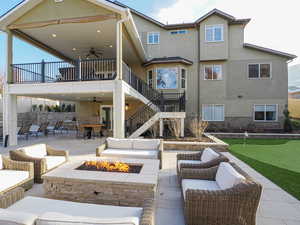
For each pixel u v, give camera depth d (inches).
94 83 282.4
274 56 480.4
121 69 278.2
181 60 465.7
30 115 590.6
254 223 86.0
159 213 105.7
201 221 88.6
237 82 495.2
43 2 291.1
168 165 202.4
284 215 103.9
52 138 403.5
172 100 426.9
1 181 112.9
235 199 86.1
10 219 52.6
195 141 299.4
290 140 363.6
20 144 323.6
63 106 681.0
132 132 350.3
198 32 503.2
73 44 379.2
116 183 108.8
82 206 80.7
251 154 248.8
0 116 489.4
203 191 89.0
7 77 306.0
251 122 490.9
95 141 361.1
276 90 480.7
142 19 523.5
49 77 307.9
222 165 113.8
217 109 502.3
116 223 50.5
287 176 166.4
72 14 284.5
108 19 276.1
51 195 116.7
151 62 474.9
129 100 482.9
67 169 129.0
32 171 138.7
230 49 497.4
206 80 503.8
